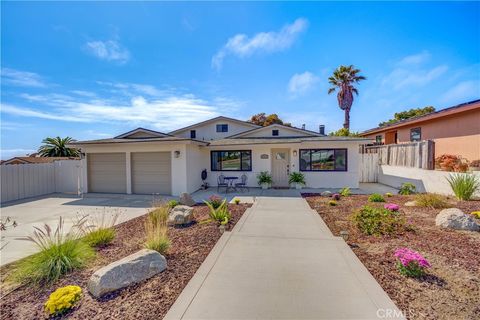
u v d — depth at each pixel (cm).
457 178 884
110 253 464
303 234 572
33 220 776
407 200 923
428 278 350
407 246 471
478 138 1066
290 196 1118
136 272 354
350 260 421
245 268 398
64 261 383
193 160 1312
